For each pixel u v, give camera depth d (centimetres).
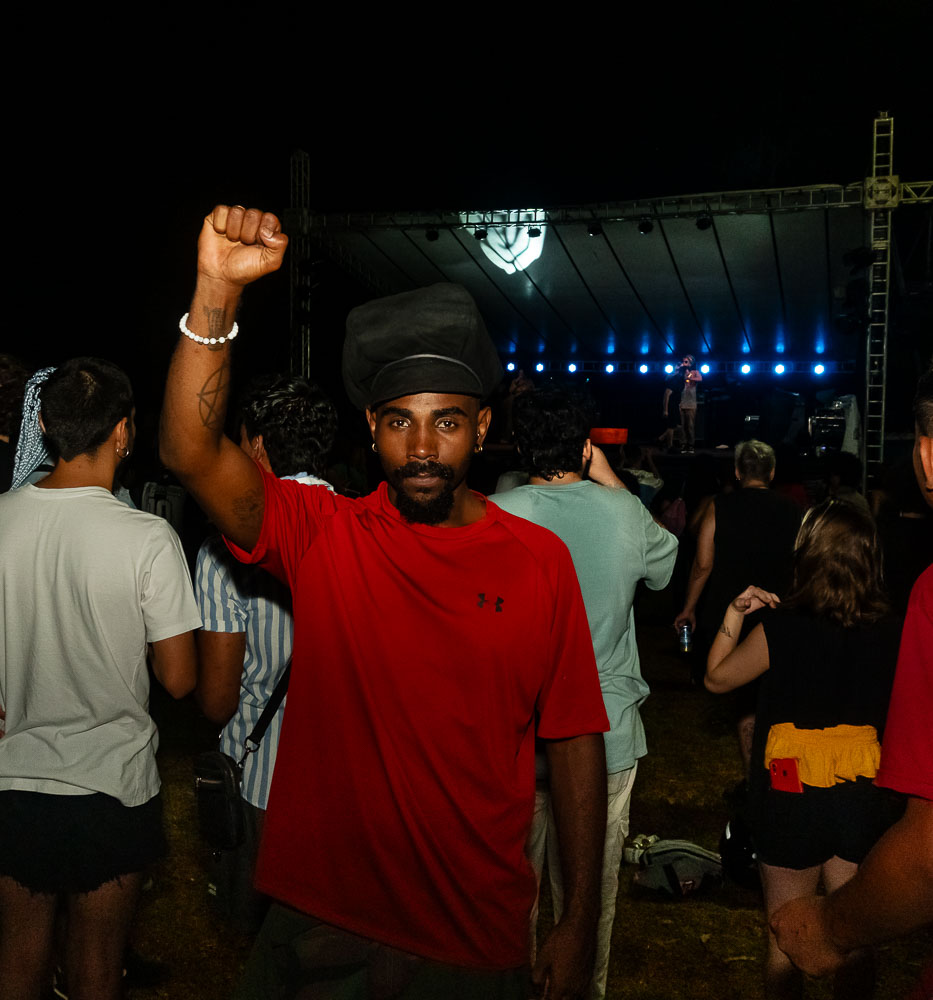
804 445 1788
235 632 213
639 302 1633
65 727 206
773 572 412
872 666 242
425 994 146
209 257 129
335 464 832
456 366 146
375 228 1266
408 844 145
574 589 158
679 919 361
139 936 331
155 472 617
